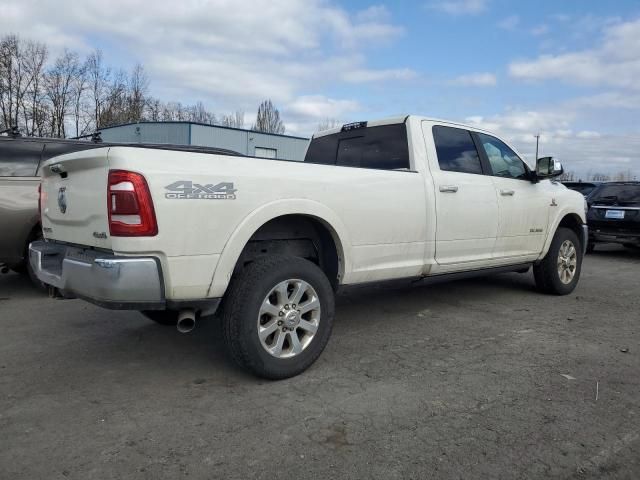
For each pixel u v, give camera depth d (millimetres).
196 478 2430
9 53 42250
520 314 5504
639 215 10133
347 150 5430
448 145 5098
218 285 3217
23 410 3125
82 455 2617
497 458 2625
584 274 8422
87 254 3258
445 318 5309
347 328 4914
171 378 3643
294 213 3549
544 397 3361
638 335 4770
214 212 3154
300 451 2674
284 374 3557
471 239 5090
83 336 4609
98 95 48781
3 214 5766
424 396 3357
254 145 31031
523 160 5992
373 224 4121
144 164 2941
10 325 4922
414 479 2438
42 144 6219
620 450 2717
